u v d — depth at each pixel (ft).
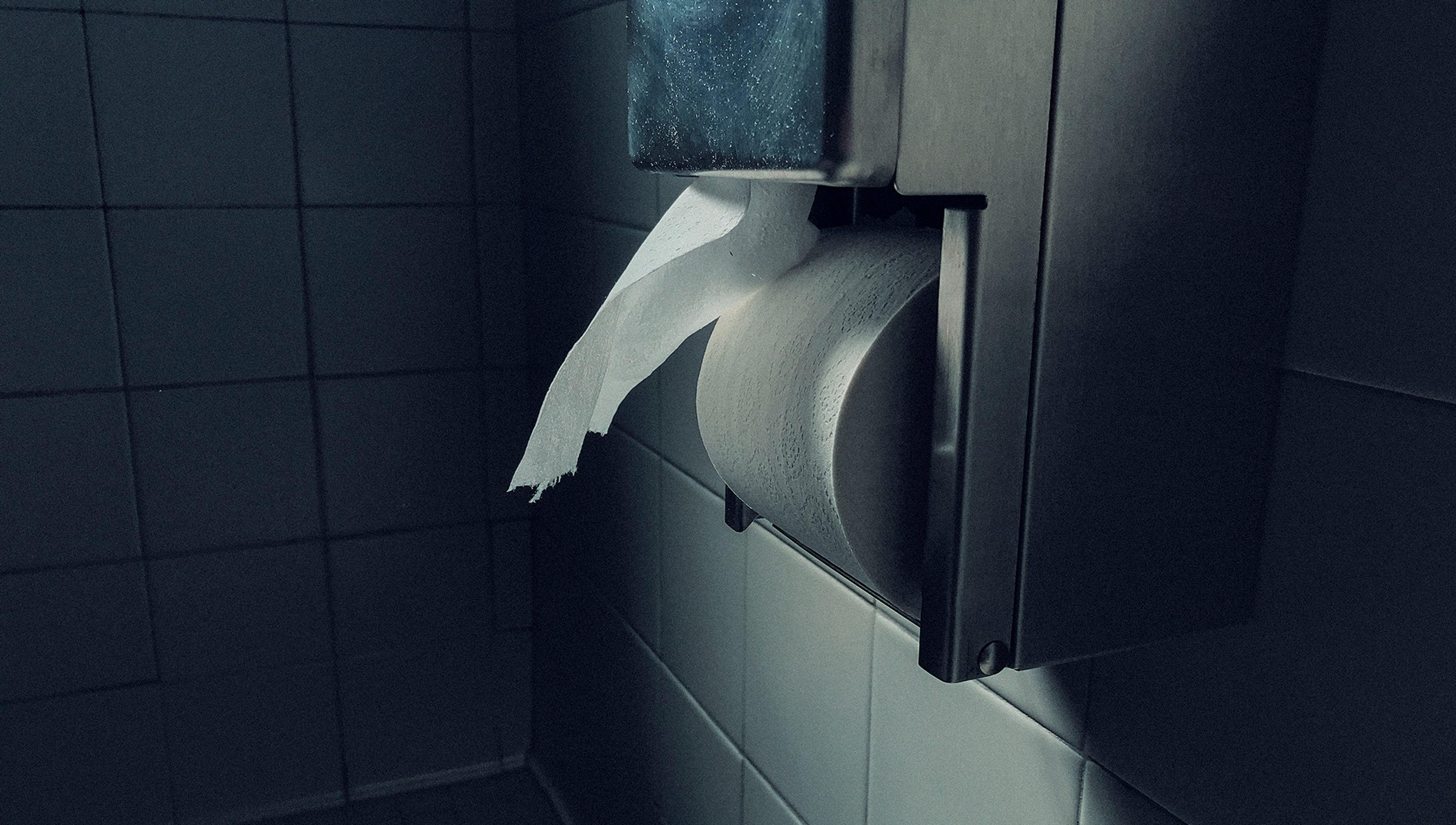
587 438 4.48
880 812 2.49
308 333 4.91
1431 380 1.27
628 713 4.29
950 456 1.27
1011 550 1.32
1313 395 1.41
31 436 4.63
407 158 4.90
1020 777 2.01
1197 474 1.42
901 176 1.16
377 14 4.72
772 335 1.50
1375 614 1.36
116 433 4.74
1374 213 1.32
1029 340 1.26
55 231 4.50
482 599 5.46
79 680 4.90
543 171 4.70
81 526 4.77
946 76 1.16
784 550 2.84
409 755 5.51
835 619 2.61
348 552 5.18
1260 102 1.34
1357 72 1.32
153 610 4.94
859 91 1.12
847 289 1.43
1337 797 1.42
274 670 5.18
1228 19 1.30
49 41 4.36
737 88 1.28
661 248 1.59
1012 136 1.20
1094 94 1.24
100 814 5.05
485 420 5.28
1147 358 1.34
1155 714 1.69
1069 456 1.32
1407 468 1.30
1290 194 1.39
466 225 5.05
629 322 1.60
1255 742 1.53
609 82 3.78
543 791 5.53
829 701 2.68
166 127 4.56
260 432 4.94
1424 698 1.31
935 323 1.32
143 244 4.62
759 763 3.14
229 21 4.55
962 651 1.31
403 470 5.18
